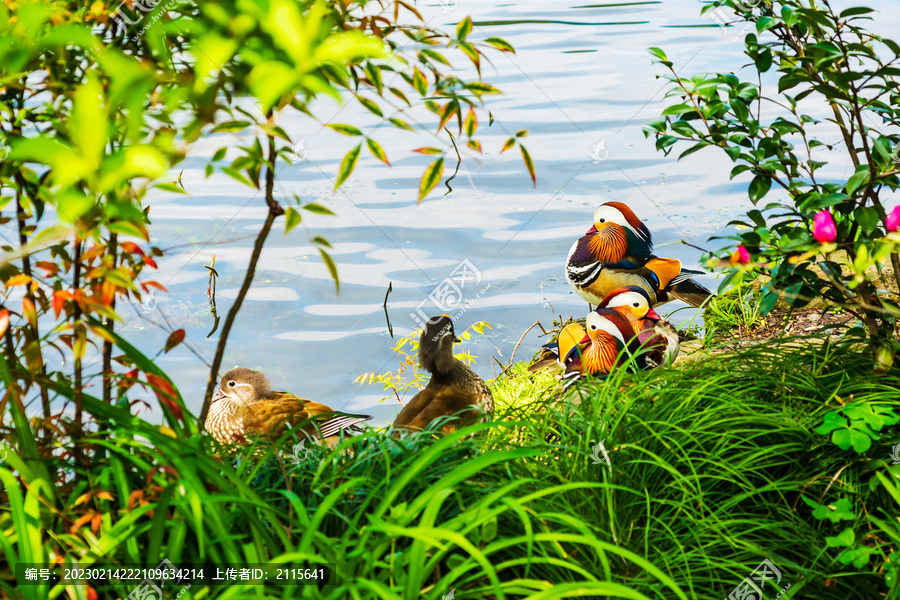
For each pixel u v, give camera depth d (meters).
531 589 2.35
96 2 2.17
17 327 2.59
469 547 2.05
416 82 2.39
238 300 2.61
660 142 3.83
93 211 1.76
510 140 2.32
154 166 1.39
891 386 3.43
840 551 2.87
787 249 3.24
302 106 2.07
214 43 1.49
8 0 1.95
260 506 2.24
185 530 2.34
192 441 2.46
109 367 2.69
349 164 2.13
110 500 2.49
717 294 3.51
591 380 3.69
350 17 2.41
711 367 3.75
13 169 2.41
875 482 2.98
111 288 2.20
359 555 2.26
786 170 3.72
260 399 4.78
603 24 19.12
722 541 2.77
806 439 3.28
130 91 1.40
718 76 3.78
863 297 3.54
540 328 7.07
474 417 4.46
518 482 2.34
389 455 2.93
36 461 2.38
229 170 2.08
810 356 3.86
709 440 3.23
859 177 3.27
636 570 2.69
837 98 3.62
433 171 2.23
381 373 6.32
